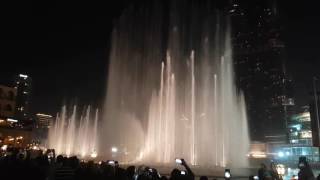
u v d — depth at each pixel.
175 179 11.23
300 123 124.56
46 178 12.73
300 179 13.94
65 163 14.37
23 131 70.44
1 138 65.12
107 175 13.01
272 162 18.14
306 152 65.00
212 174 30.52
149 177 13.18
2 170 11.70
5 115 74.94
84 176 12.77
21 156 14.74
